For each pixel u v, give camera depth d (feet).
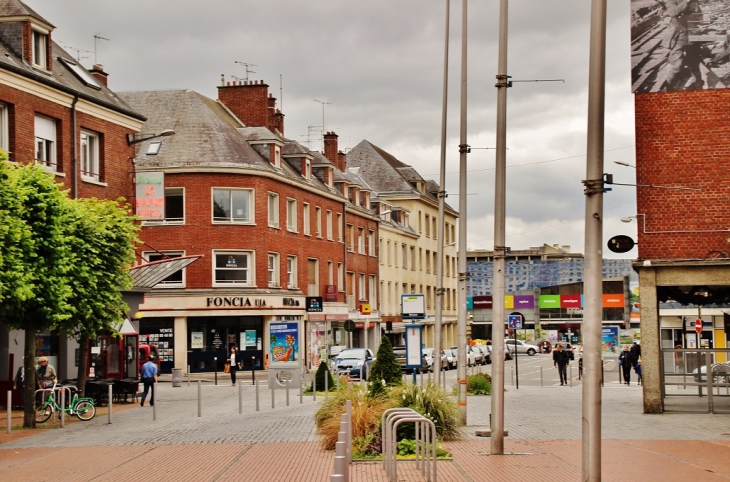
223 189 165.07
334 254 203.31
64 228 77.66
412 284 265.34
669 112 79.92
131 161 118.52
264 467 48.34
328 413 58.23
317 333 188.24
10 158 95.04
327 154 233.76
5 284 68.80
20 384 91.15
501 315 52.54
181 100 174.60
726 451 52.54
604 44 32.81
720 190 79.05
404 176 281.95
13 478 47.37
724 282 78.18
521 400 97.50
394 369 104.42
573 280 450.71
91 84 115.03
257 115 192.54
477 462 48.32
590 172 33.09
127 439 64.39
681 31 79.61
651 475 43.37
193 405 96.48
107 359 108.99
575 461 48.32
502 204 53.36
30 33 100.42
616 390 119.55
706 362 78.69
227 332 165.58
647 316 79.05
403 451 50.67
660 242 79.66
